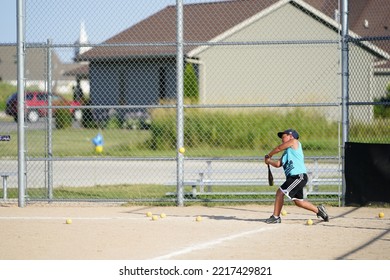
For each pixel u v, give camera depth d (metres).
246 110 70.38
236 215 35.38
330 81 85.38
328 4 85.06
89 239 28.19
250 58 87.75
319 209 32.47
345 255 24.88
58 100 100.44
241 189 46.69
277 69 87.06
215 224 32.22
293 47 86.50
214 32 87.06
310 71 86.00
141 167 60.59
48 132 40.16
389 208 37.59
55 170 58.59
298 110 71.50
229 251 25.55
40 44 39.22
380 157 37.38
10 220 33.75
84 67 122.00
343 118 38.59
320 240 27.95
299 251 25.59
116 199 39.38
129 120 88.00
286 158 32.22
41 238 28.45
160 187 47.22
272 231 30.12
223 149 69.31
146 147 71.81
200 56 87.81
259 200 39.41
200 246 26.56
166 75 88.12
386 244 27.11
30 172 57.59
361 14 86.31
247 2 87.44
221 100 83.25
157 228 31.02
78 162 65.25
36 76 113.62
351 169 38.34
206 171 43.34
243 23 85.31
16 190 46.09
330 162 62.09
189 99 71.25
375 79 65.19
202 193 40.84
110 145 75.50
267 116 70.56
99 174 55.62
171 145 71.00
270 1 87.19
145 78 89.06
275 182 40.66
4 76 142.25
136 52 88.31
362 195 38.03
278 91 87.06
